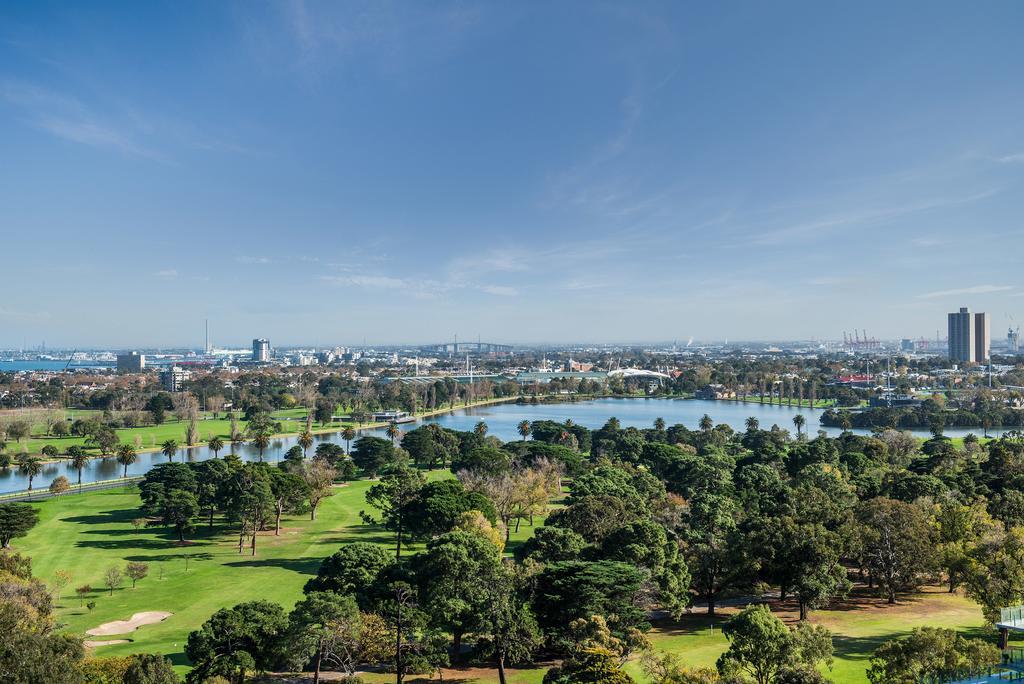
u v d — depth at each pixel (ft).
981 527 327.88
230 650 232.73
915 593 340.39
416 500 417.49
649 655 207.62
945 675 189.26
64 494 623.77
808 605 299.58
